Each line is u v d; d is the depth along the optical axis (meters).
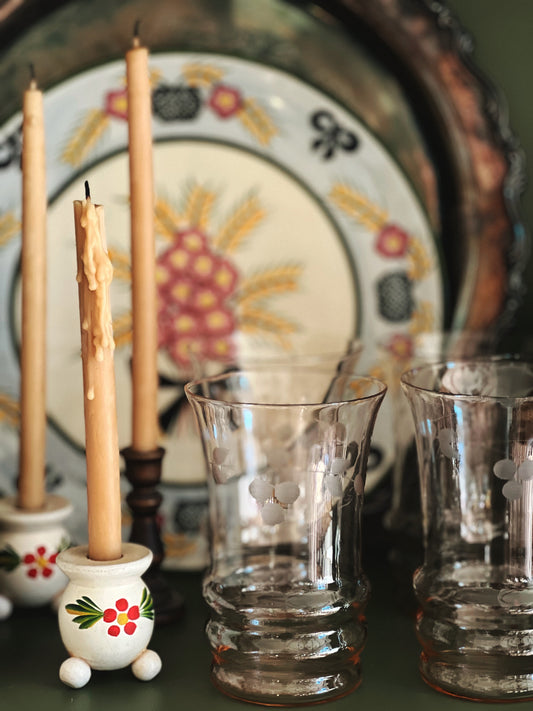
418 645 0.56
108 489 0.49
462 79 0.69
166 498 0.71
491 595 0.48
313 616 0.47
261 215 0.72
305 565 0.49
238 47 0.70
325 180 0.71
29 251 0.58
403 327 0.72
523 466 0.48
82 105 0.70
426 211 0.71
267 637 0.47
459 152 0.70
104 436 0.49
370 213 0.71
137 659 0.50
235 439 0.50
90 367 0.48
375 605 0.62
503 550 0.49
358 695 0.49
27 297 0.59
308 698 0.47
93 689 0.50
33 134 0.58
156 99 0.71
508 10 0.74
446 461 0.49
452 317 0.72
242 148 0.71
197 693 0.49
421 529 0.61
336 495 0.48
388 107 0.70
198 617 0.60
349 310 0.72
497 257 0.71
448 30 0.69
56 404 0.72
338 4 0.68
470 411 0.49
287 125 0.71
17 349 0.71
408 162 0.71
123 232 0.71
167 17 0.70
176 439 0.72
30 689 0.50
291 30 0.70
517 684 0.48
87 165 0.71
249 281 0.72
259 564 0.52
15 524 0.58
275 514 0.49
